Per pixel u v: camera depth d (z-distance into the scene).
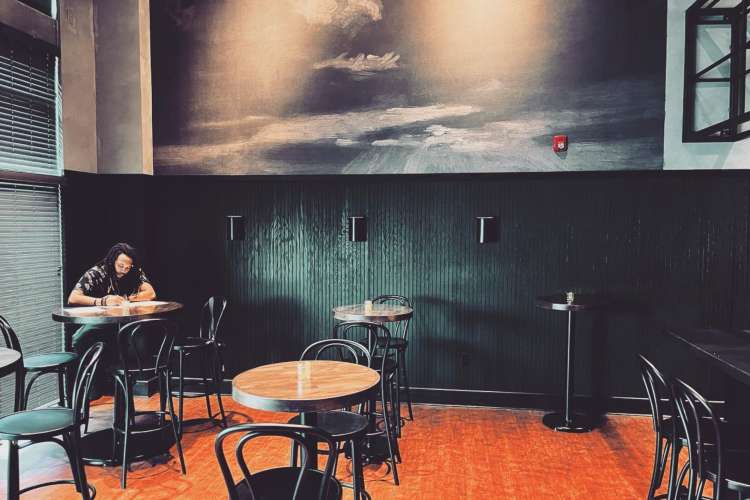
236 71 5.37
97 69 5.42
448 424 4.62
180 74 5.44
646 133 4.82
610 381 4.96
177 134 5.46
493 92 5.03
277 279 5.46
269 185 5.44
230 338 5.52
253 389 2.50
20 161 4.54
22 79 4.55
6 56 4.40
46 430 2.65
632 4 4.82
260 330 5.49
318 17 5.25
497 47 5.01
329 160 5.29
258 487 2.21
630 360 4.94
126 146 5.41
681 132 4.78
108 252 5.01
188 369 5.55
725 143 4.70
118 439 3.90
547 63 4.95
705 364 4.79
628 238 4.91
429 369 5.25
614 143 4.87
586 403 4.99
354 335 5.33
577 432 4.41
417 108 5.15
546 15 4.93
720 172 4.71
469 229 5.15
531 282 5.07
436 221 5.20
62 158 4.98
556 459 3.86
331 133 5.28
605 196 4.94
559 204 5.01
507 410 5.04
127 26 5.36
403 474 3.60
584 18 4.88
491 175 5.06
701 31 4.72
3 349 3.05
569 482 3.48
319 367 2.96
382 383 3.52
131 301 4.75
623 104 4.85
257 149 5.37
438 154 5.13
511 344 5.11
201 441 4.16
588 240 4.97
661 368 4.88
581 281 4.99
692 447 2.44
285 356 5.46
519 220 5.07
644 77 4.81
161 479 3.49
